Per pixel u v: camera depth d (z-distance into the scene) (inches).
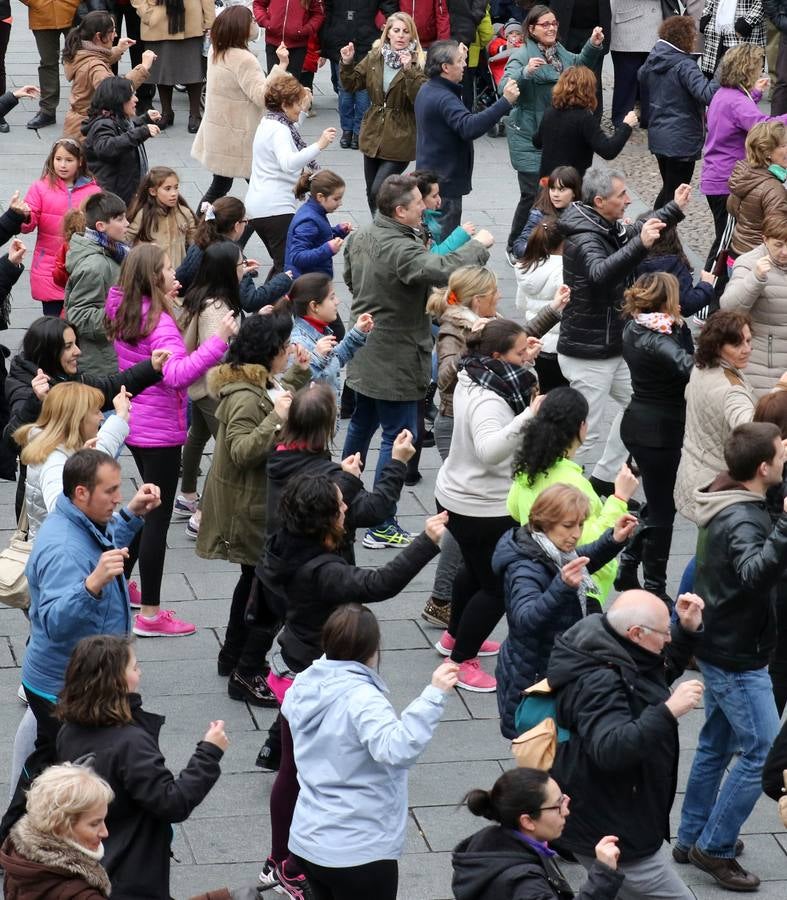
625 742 821.9
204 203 1576.0
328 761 842.2
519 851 783.7
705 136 2112.5
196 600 1373.0
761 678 992.2
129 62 2748.5
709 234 2234.3
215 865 1024.9
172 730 1169.4
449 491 1182.3
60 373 1218.0
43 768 954.7
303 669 998.4
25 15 3139.8
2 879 943.0
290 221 1881.2
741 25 2336.4
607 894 760.3
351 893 844.0
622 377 1486.2
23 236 2158.0
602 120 2640.3
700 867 1042.1
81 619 917.8
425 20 2452.0
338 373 1347.2
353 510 1049.5
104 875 749.9
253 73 2031.3
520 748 860.0
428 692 818.2
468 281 1368.1
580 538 1018.1
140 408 1261.1
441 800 1099.9
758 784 1000.9
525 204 2089.1
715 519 962.7
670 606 1344.7
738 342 1205.1
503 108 1865.2
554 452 1068.5
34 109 2603.3
